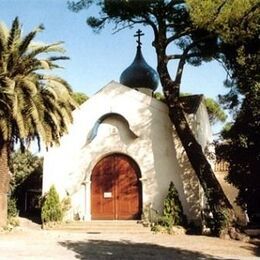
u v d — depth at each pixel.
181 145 24.48
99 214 25.41
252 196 20.72
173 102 23.02
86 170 25.83
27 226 24.39
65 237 19.69
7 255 14.66
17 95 20.16
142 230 22.28
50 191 25.02
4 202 21.44
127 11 24.02
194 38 23.83
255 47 20.45
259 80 17.75
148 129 25.22
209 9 19.19
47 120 21.75
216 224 21.11
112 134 25.84
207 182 21.73
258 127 18.67
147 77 31.75
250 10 19.22
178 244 18.30
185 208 23.73
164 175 24.47
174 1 23.20
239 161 20.33
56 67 22.06
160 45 23.75
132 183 25.20
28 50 21.05
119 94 26.00
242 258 15.30
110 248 16.70
